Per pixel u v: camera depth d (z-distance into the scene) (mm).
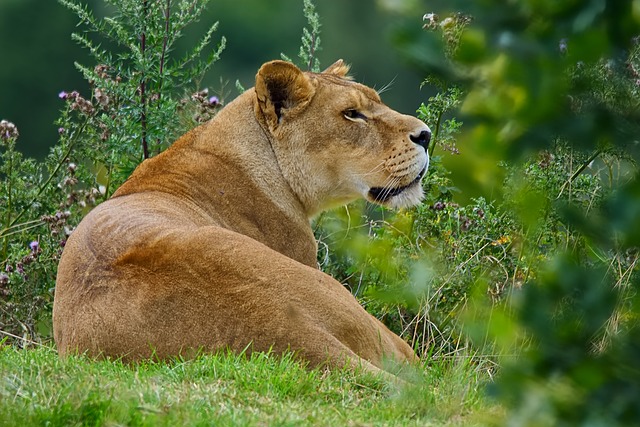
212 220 12133
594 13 4457
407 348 11328
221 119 12766
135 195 11914
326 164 12734
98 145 15258
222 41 15430
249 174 12555
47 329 14672
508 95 4703
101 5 53688
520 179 10656
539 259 12570
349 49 55125
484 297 11727
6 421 7465
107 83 14922
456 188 13984
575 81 4746
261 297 9680
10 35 54781
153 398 8141
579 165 12680
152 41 15172
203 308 9688
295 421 7961
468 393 9117
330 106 12695
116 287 10008
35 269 14305
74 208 15258
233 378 8953
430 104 14258
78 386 8234
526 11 4609
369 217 15336
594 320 4914
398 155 12594
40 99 54344
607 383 4816
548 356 4902
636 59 8477
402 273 13172
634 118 4727
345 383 9141
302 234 12867
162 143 15391
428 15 11039
